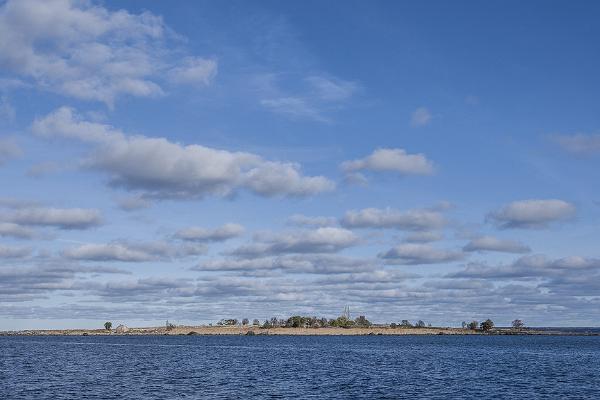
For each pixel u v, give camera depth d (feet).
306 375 439.22
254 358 652.07
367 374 451.53
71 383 373.81
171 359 629.10
